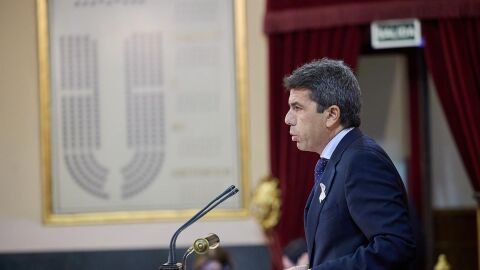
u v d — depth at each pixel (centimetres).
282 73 913
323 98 479
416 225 1000
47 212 959
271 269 927
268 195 908
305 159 898
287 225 903
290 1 908
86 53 956
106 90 956
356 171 454
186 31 950
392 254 432
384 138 1055
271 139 912
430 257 1020
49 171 960
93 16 956
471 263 1042
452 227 1045
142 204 956
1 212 964
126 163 959
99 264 954
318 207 480
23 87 962
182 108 952
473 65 879
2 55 962
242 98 942
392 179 455
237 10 942
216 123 950
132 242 954
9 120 963
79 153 959
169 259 466
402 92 1051
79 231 959
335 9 893
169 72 952
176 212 950
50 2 959
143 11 954
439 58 891
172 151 954
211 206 480
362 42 949
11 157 963
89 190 960
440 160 1057
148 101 954
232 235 944
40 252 959
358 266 437
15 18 961
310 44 904
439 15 880
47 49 957
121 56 954
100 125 958
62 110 959
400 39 899
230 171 949
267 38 933
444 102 889
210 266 795
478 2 874
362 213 446
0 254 960
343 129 486
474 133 876
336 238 466
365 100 1058
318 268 446
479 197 884
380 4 888
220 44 947
